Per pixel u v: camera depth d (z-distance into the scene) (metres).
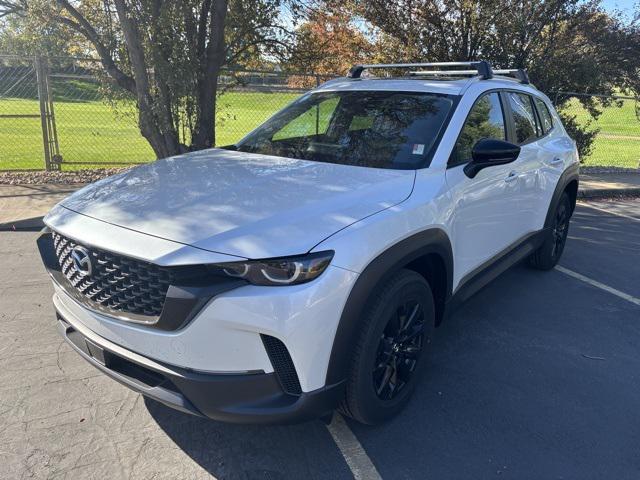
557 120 5.53
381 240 2.59
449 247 3.21
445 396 3.28
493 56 10.55
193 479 2.58
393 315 2.79
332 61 10.19
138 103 7.59
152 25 7.01
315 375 2.39
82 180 8.91
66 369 3.45
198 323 2.25
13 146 12.44
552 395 3.33
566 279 5.36
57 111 14.23
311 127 3.93
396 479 2.61
